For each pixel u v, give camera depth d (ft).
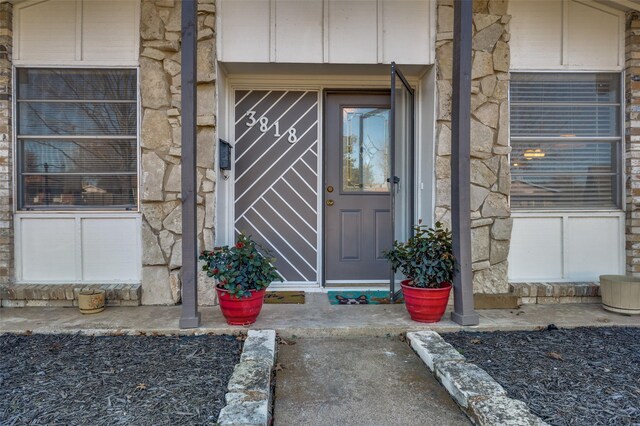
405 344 9.87
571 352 9.09
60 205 12.69
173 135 12.25
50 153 12.65
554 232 13.21
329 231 14.29
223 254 10.48
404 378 8.23
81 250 12.62
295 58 12.39
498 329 10.52
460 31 10.25
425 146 13.39
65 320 10.80
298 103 14.07
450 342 9.67
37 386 7.48
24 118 12.59
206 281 12.22
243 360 8.18
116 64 12.41
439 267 10.49
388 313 11.46
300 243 14.16
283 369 8.57
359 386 7.91
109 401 6.97
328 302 12.51
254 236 14.06
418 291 10.47
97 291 11.75
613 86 13.26
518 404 6.61
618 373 8.07
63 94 12.58
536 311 11.84
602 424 6.35
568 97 13.19
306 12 12.39
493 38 12.56
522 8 12.88
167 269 12.30
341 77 13.69
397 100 13.03
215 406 6.81
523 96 13.10
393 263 11.13
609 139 13.24
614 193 13.33
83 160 12.66
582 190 13.29
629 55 12.90
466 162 10.43
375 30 12.47
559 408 6.79
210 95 12.17
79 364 8.40
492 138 12.59
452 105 10.68
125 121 12.62
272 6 12.30
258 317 11.09
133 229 12.67
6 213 12.28
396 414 6.99
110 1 12.37
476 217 12.55
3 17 12.16
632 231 12.94
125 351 9.09
